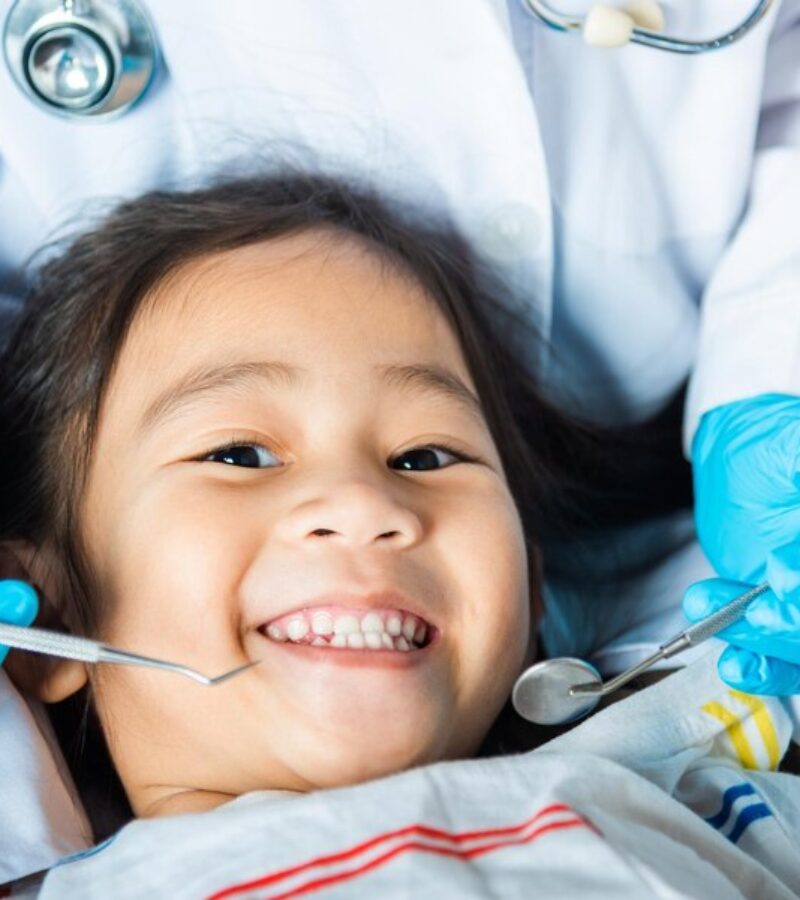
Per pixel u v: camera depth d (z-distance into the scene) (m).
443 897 0.84
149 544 1.11
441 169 1.36
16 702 1.15
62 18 1.21
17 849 1.08
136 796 1.17
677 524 1.49
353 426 1.17
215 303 1.22
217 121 1.35
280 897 0.87
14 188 1.35
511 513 1.19
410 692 1.06
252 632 1.08
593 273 1.42
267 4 1.28
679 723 1.15
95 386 1.23
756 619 1.09
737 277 1.41
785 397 1.32
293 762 1.06
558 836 0.88
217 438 1.14
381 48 1.31
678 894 0.83
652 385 1.50
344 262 1.27
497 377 1.41
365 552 1.07
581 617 1.43
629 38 1.25
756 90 1.36
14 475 1.28
